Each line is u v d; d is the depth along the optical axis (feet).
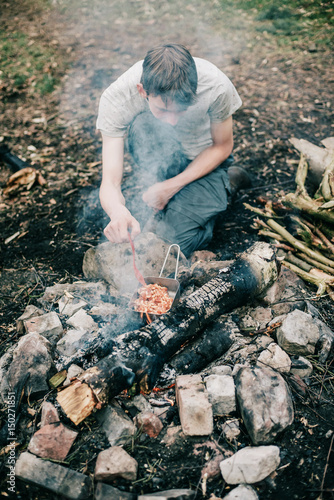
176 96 5.67
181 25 20.49
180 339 5.84
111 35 20.21
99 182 11.03
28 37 20.45
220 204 8.21
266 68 15.92
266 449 5.07
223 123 7.47
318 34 17.75
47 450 5.21
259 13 20.16
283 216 8.57
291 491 4.94
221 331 6.18
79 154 12.23
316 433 5.43
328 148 9.04
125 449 5.33
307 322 6.21
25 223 9.87
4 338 6.98
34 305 7.48
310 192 9.55
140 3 23.52
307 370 5.94
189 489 4.91
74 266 8.51
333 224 7.80
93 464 5.22
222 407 5.51
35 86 16.10
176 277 7.02
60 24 21.85
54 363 5.90
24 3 24.75
